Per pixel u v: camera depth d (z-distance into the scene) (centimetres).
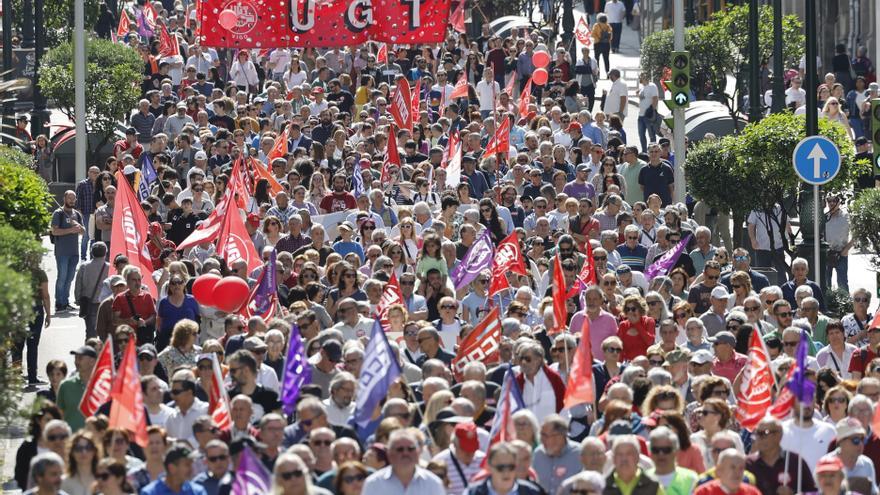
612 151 7500
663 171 6912
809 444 3231
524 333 3969
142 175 6506
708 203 6359
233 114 8531
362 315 4188
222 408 3219
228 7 8238
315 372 3716
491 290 4791
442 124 8131
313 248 5250
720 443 3006
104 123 8794
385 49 9931
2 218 4456
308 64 10088
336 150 7338
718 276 4950
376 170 6869
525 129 8106
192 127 7525
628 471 2820
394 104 7975
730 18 9738
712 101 9450
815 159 5178
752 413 3466
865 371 3972
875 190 5878
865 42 10544
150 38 12400
